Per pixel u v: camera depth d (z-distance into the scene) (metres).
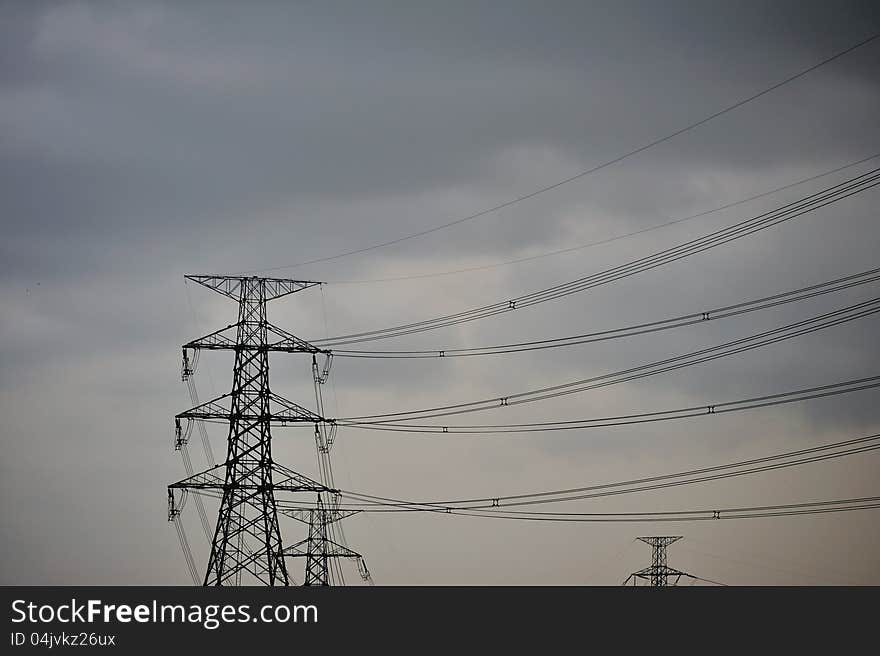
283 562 85.94
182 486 85.88
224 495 86.06
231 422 87.44
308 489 87.88
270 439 87.56
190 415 87.00
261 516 86.06
